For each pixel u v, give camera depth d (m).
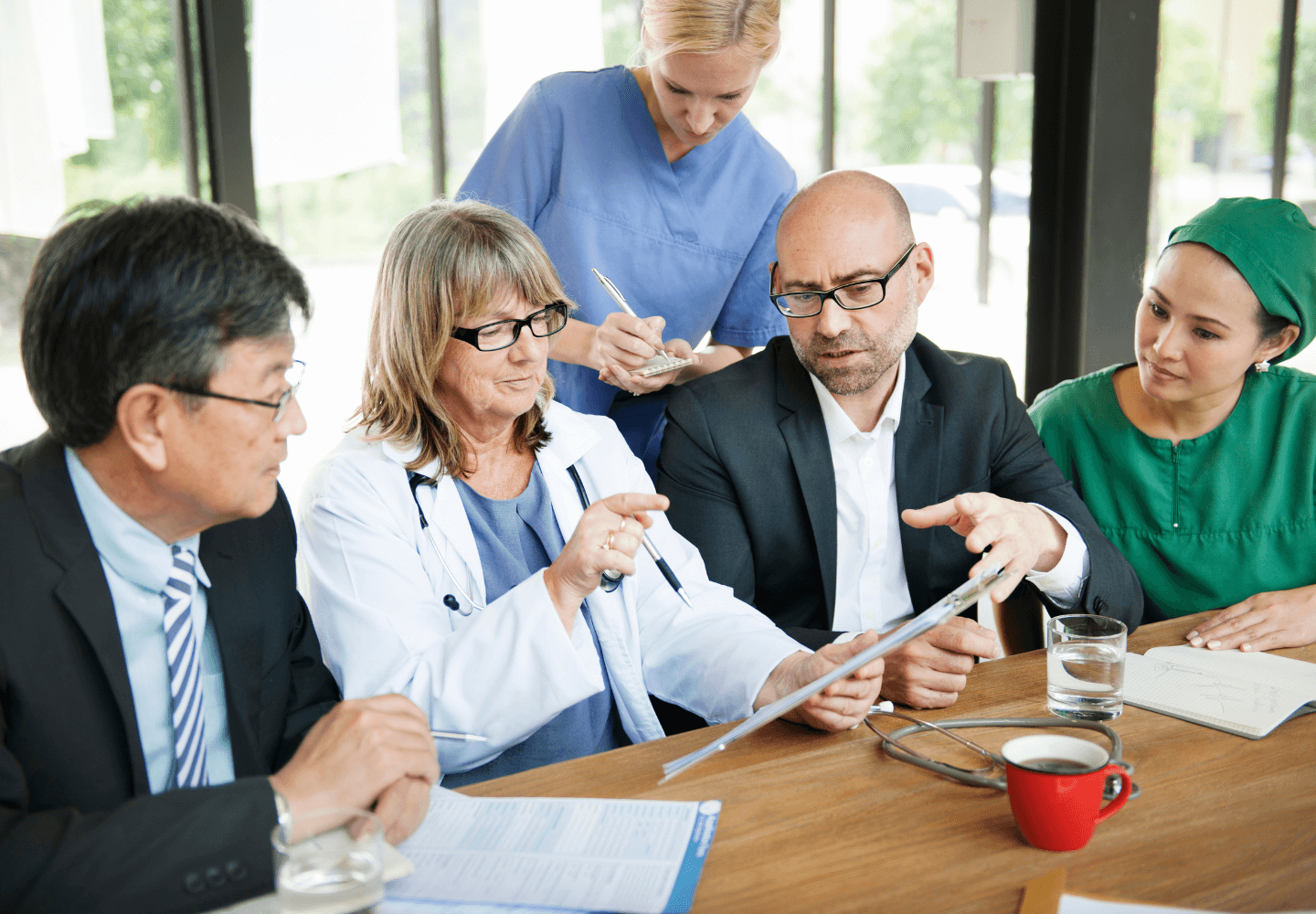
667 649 1.36
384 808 0.88
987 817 0.90
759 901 0.78
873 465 1.61
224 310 0.85
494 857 0.86
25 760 0.91
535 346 1.31
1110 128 2.43
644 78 2.01
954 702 1.17
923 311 5.62
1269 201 1.50
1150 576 1.68
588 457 1.49
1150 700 1.14
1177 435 1.64
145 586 0.98
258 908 0.79
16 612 0.90
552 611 1.15
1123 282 2.53
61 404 0.87
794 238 1.47
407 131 4.56
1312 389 1.60
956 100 5.40
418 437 1.34
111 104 2.58
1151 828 0.88
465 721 1.16
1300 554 1.60
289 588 1.16
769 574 1.62
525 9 4.07
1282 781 0.96
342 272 4.86
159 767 1.02
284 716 1.14
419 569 1.31
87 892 0.77
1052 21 2.47
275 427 0.92
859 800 0.94
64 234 0.86
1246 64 3.93
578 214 2.00
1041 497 1.58
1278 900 0.77
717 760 1.04
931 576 1.61
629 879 0.81
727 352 2.22
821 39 5.20
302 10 3.20
